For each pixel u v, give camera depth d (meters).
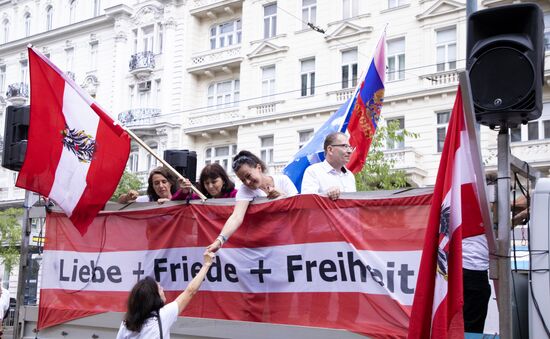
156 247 5.39
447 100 22.05
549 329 3.74
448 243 3.64
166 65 30.30
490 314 4.87
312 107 25.20
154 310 4.31
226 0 28.62
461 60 21.91
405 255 4.15
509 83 3.88
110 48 33.03
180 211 5.30
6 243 27.25
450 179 3.70
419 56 22.89
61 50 35.38
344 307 4.32
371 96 7.43
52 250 6.12
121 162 5.77
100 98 33.09
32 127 5.69
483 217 3.74
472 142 3.62
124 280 5.56
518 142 20.62
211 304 4.92
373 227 4.30
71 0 35.59
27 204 6.46
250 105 27.30
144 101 31.48
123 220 5.65
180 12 30.33
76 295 5.84
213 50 29.06
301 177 6.84
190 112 29.62
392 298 4.13
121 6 32.03
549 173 20.16
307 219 4.57
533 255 3.87
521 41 3.91
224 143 28.77
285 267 4.61
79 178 5.79
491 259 3.83
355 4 24.77
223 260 4.90
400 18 23.45
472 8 9.53
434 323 3.56
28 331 6.12
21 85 36.44
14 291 30.77
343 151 5.16
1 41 38.84
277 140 26.27
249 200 4.82
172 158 8.20
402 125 23.08
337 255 4.40
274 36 26.86
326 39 25.12
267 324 4.54
